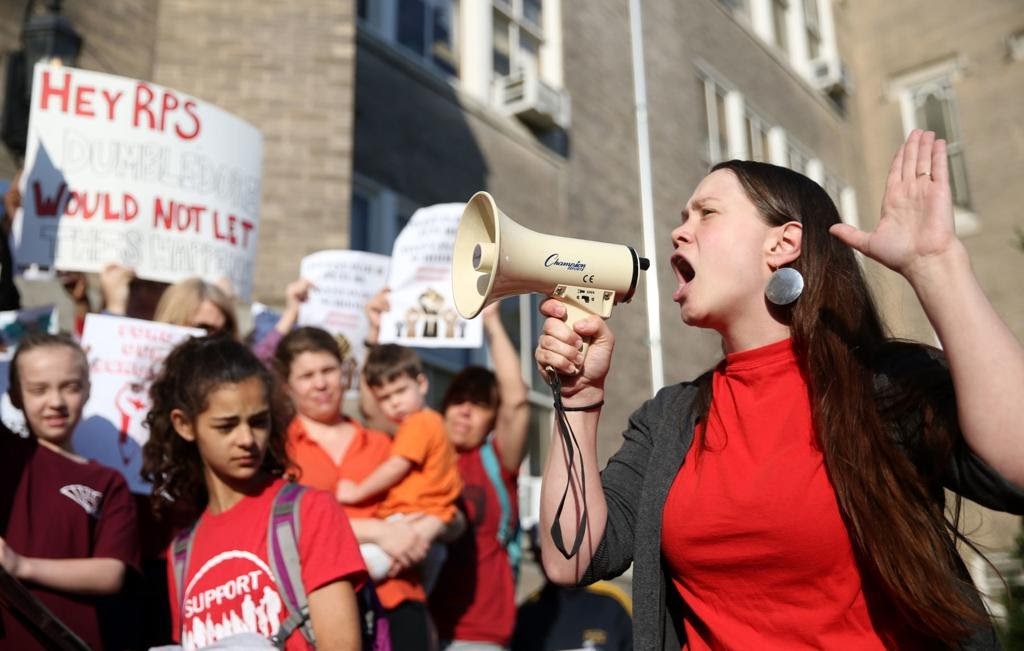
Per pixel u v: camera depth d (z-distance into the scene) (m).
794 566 1.56
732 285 1.74
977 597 1.50
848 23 10.44
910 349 1.62
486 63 9.33
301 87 7.20
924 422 1.50
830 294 1.68
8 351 3.99
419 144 8.25
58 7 5.92
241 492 2.39
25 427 3.48
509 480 4.10
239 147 4.38
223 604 2.22
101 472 2.94
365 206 7.78
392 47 8.23
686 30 9.91
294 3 7.35
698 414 1.81
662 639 1.69
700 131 9.71
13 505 2.74
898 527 1.46
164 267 4.08
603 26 9.71
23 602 2.19
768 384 1.70
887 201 1.48
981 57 9.20
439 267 4.59
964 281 1.38
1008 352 1.35
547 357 1.78
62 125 4.00
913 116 9.95
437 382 7.95
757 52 10.88
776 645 1.58
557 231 9.28
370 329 4.70
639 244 8.66
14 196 3.95
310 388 3.55
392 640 3.29
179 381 2.44
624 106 9.23
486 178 8.77
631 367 7.97
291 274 6.83
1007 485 1.37
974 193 8.45
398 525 3.37
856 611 1.54
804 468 1.58
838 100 10.27
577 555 1.75
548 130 9.48
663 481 1.75
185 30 7.03
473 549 3.88
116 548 2.83
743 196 1.79
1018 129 8.75
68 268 3.92
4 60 5.84
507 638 3.88
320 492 2.35
